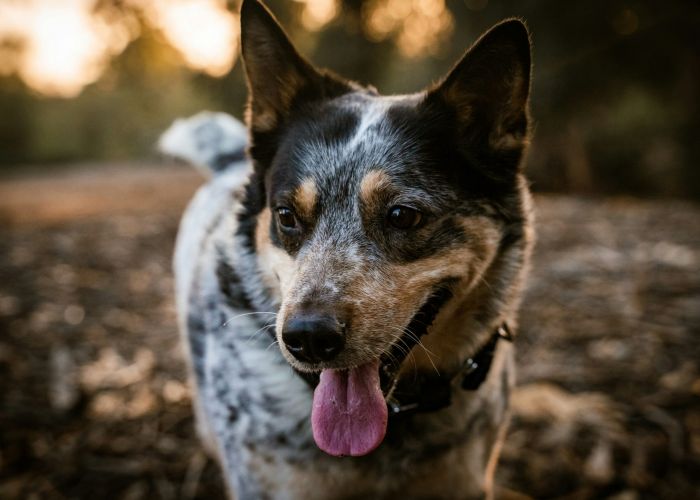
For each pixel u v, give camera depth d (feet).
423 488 1.36
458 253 1.32
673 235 3.89
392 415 1.30
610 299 2.74
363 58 9.27
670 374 2.11
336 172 1.32
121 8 12.10
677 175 7.43
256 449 1.33
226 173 2.05
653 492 1.65
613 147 7.95
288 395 1.31
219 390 1.41
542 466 1.74
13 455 1.81
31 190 8.70
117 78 16.14
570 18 7.53
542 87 7.73
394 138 1.34
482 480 1.39
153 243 4.43
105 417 2.01
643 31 7.55
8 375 2.24
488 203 1.36
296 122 1.45
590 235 3.99
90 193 8.11
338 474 1.30
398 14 9.16
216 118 2.27
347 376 1.24
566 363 2.23
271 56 1.45
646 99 8.02
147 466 1.80
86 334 2.66
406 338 1.30
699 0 7.21
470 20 8.04
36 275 3.59
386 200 1.29
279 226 1.34
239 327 1.38
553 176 8.07
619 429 1.85
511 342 1.50
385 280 1.26
